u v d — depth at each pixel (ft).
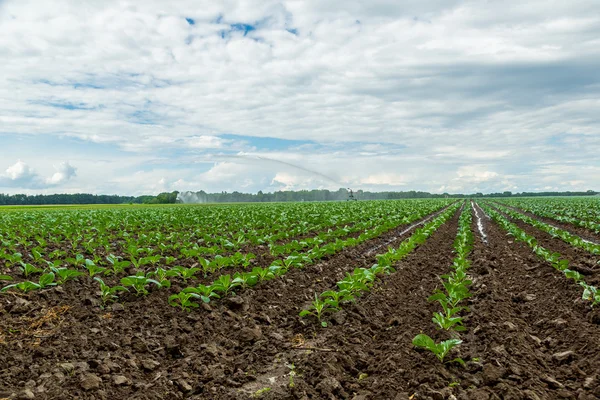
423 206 177.47
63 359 21.16
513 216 124.77
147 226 78.69
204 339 24.63
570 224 97.96
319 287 36.42
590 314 26.63
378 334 25.63
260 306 30.12
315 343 24.04
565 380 19.36
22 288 28.89
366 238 60.64
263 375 20.59
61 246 53.52
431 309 30.17
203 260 36.78
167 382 19.77
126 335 24.52
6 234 62.95
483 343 22.95
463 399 17.26
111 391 18.62
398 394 17.56
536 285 36.40
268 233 68.80
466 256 51.80
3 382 18.57
